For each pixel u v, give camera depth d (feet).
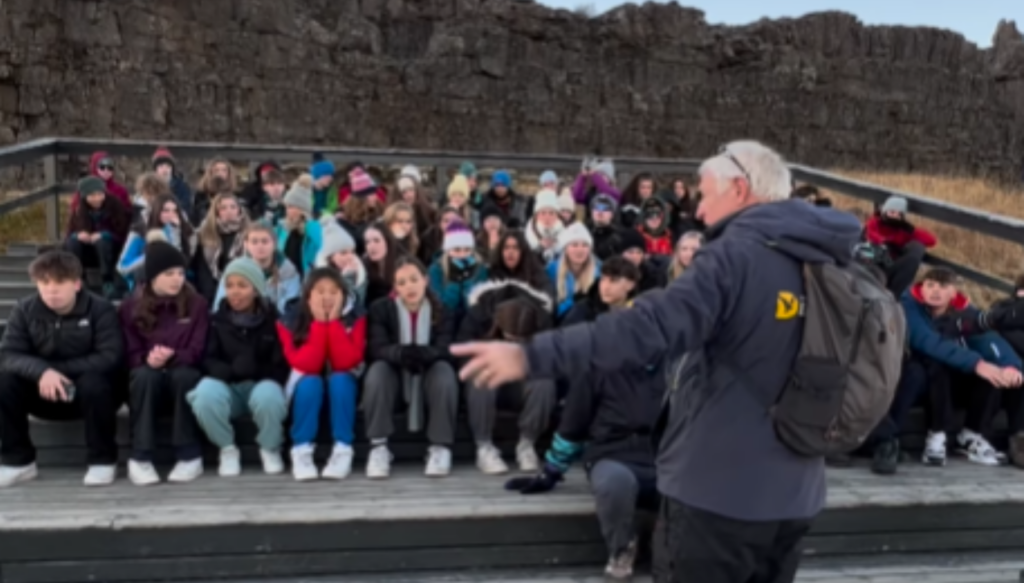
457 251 16.43
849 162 97.96
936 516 13.00
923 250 17.72
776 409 7.27
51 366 12.80
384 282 16.94
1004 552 13.23
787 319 7.22
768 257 7.26
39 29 55.93
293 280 17.01
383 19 79.51
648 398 12.00
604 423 12.14
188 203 24.70
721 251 7.22
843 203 43.55
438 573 11.64
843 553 12.77
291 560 11.31
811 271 7.27
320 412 14.05
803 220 7.41
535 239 21.52
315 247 19.38
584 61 87.40
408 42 80.69
